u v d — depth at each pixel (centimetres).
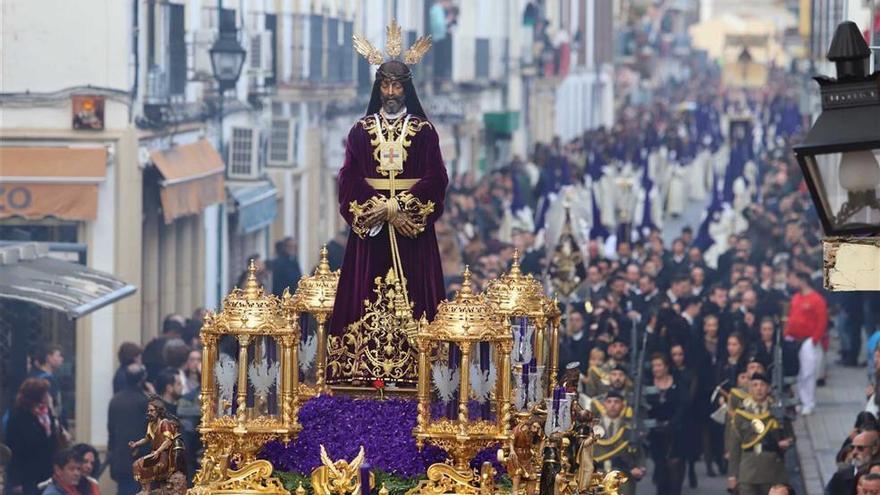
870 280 2536
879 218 2283
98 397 5716
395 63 2884
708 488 5731
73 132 6519
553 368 3056
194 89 7375
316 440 2761
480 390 2714
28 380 5006
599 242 8719
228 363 2730
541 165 12544
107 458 5050
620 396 5069
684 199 14688
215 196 7562
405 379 2853
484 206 9825
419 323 2745
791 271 7519
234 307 2734
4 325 5678
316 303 2942
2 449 4947
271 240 8581
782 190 11669
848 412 6850
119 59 6600
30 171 6475
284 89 8712
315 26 9088
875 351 5641
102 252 6538
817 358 6919
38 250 6028
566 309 6000
